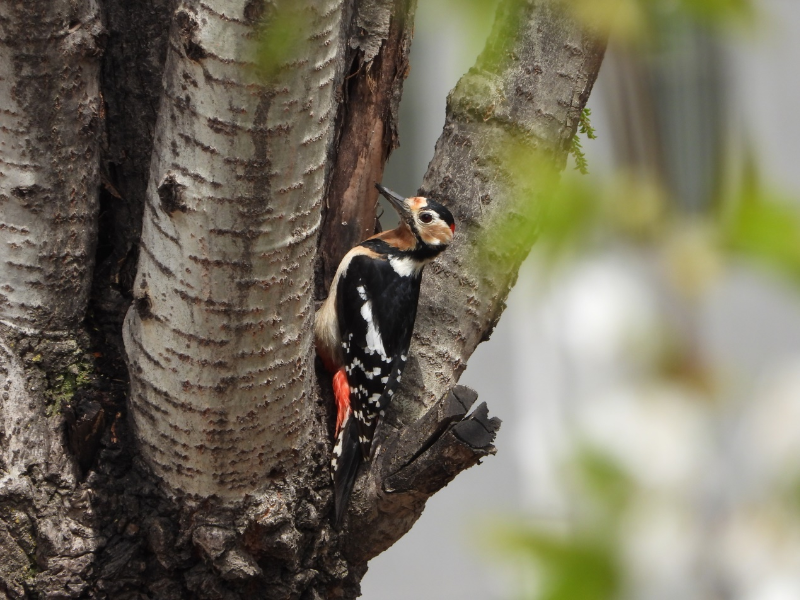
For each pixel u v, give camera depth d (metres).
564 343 2.58
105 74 7.44
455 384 8.58
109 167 7.53
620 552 2.42
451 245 8.39
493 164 8.13
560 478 2.58
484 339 8.70
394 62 8.98
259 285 6.42
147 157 7.55
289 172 6.07
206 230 6.20
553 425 2.87
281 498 7.47
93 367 7.43
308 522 7.69
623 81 2.35
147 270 6.62
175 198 6.16
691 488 2.37
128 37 7.41
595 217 2.39
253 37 5.54
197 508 7.30
